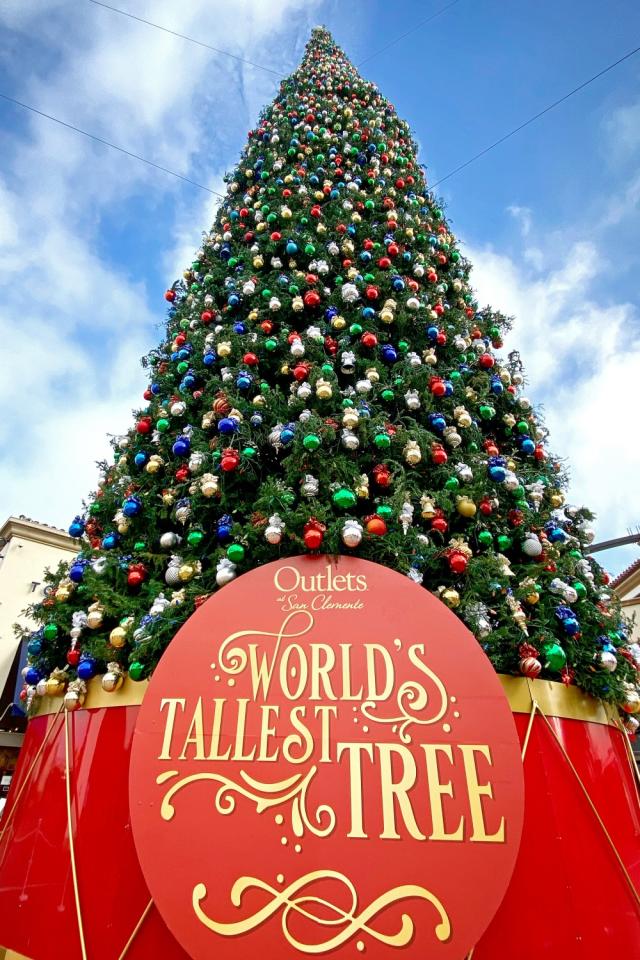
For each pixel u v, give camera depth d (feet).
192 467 12.35
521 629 10.23
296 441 11.43
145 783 7.55
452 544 11.00
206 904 6.58
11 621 41.65
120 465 16.02
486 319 19.94
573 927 7.78
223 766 7.55
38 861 9.22
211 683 8.34
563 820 8.73
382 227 20.58
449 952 6.09
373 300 16.90
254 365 15.10
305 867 6.71
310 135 26.76
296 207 21.54
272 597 9.29
